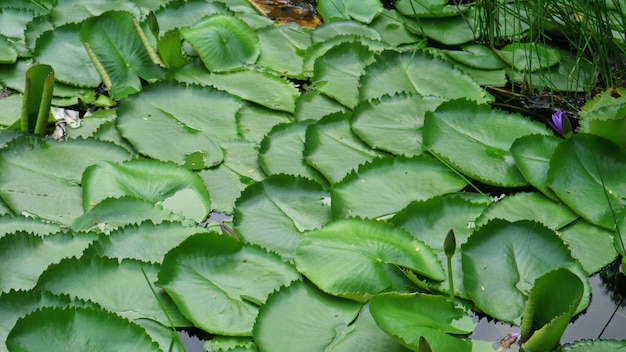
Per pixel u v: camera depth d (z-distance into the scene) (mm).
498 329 1536
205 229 1721
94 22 2355
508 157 2002
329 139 2053
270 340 1438
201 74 2379
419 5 2787
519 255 1638
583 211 1821
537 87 2447
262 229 1747
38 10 2736
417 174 1919
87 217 1733
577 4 2684
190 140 2070
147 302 1529
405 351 1425
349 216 1755
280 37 2619
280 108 2240
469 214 1801
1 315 1428
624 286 1711
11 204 1812
